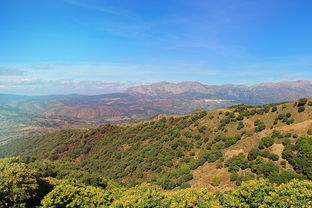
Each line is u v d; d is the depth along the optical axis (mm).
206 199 13062
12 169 14859
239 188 13898
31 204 14914
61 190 15133
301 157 23406
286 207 11375
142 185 16422
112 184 28922
